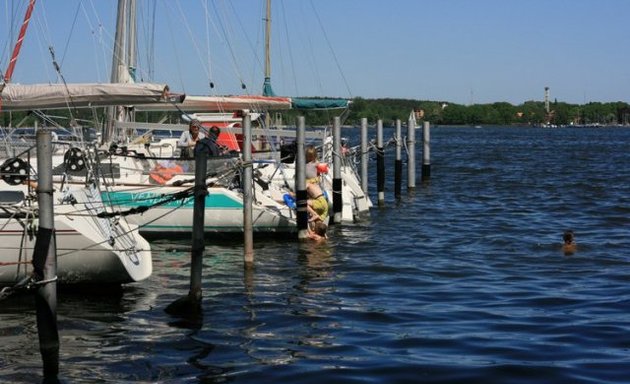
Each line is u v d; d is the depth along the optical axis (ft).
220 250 50.98
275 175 62.44
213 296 38.50
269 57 102.53
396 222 65.77
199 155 36.22
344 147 79.51
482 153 199.52
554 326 32.68
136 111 70.03
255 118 73.87
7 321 33.94
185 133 62.49
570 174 123.54
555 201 82.79
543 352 29.14
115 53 61.98
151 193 51.96
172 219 52.80
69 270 37.06
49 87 42.29
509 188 98.43
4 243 35.19
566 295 38.34
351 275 43.65
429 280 42.37
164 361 28.78
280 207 55.67
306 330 32.53
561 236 57.62
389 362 28.19
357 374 27.04
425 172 102.99
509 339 30.86
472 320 33.81
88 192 40.32
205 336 31.81
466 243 54.75
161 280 42.01
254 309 35.99
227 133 70.79
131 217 52.29
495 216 70.28
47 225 27.96
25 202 36.86
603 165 148.66
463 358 28.55
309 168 58.13
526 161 162.30
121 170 53.62
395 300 37.70
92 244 36.37
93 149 45.55
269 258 48.52
